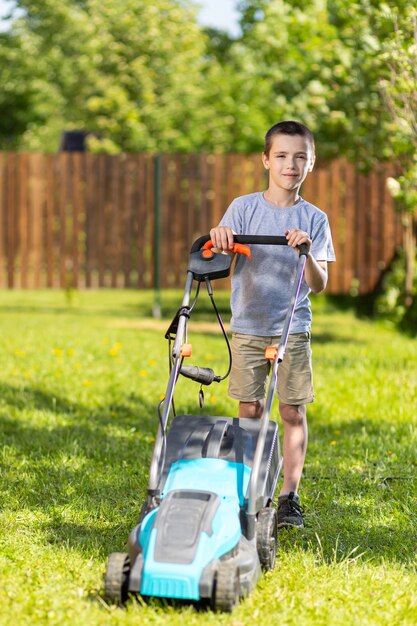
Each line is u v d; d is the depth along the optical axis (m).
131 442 6.22
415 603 3.65
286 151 4.45
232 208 4.64
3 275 13.87
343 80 10.74
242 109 22.80
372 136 10.70
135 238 14.77
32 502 4.95
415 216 11.75
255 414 4.72
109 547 4.27
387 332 11.66
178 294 17.05
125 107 23.66
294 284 4.14
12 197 13.43
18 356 8.92
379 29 8.24
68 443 6.11
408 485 5.32
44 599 3.63
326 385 7.77
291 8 10.84
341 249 13.50
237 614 3.50
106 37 24.55
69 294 14.18
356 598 3.71
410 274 11.95
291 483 4.71
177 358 4.08
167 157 13.41
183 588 3.41
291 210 4.54
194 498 3.66
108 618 3.46
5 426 6.59
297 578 3.90
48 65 30.42
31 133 32.56
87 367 8.54
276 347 4.05
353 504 4.99
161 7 24.81
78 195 13.55
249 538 3.75
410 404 7.22
